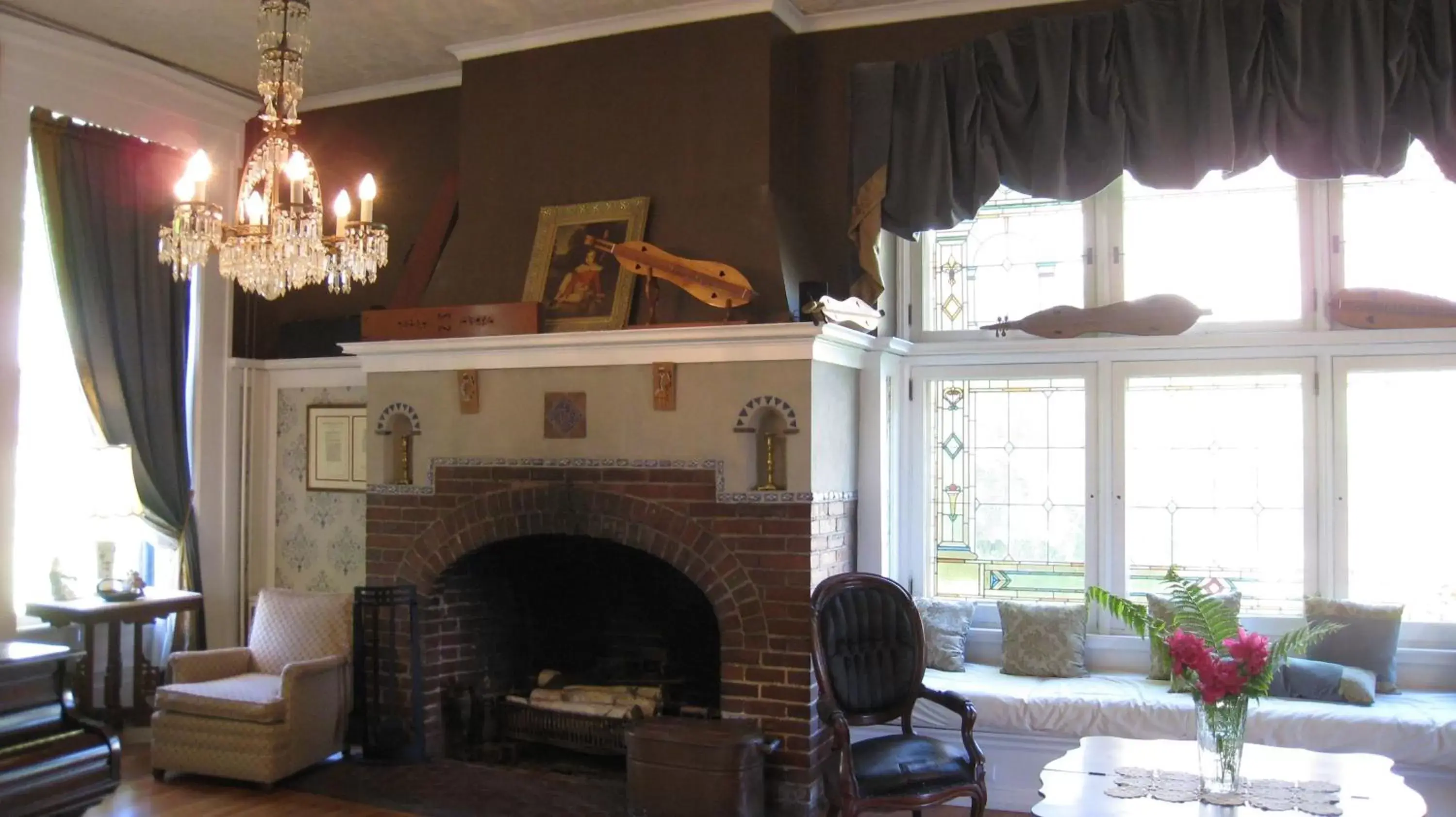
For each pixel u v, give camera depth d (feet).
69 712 12.95
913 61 16.81
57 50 17.19
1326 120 14.56
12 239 16.58
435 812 14.82
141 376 18.67
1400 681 15.55
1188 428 16.69
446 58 18.88
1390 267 15.97
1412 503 15.76
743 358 15.25
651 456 15.80
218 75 19.45
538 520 16.48
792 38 17.39
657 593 17.88
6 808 11.86
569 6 16.71
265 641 17.52
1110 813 9.55
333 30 17.57
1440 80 14.20
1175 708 14.32
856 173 16.75
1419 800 9.85
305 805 15.06
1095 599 11.20
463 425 17.11
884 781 12.42
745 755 14.06
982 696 15.07
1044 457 17.35
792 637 14.96
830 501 15.69
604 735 16.53
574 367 16.34
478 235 18.04
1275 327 16.30
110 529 18.80
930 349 17.66
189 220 11.50
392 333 17.52
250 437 20.45
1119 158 15.29
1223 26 14.79
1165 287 16.87
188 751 15.85
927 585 17.80
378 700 17.34
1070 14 15.98
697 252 16.31
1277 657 10.21
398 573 17.53
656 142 17.01
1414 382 15.76
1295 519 16.17
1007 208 17.65
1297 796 9.97
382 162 20.29
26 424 17.54
